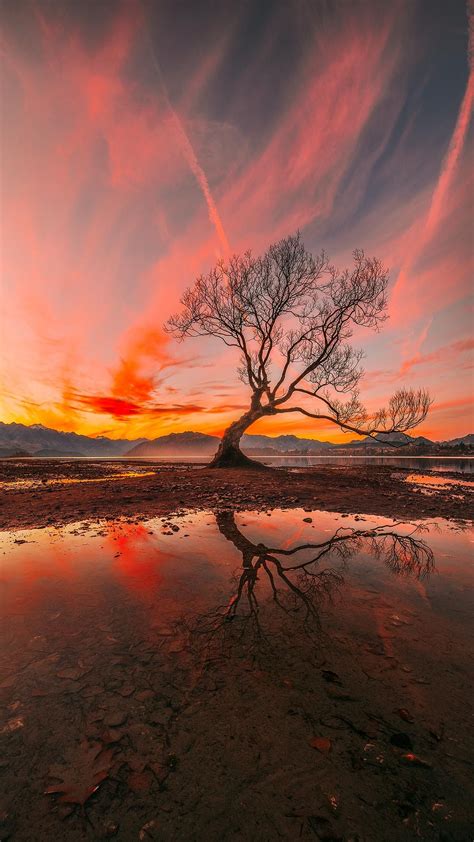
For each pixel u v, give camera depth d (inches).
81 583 166.2
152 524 297.7
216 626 126.0
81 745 74.6
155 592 155.9
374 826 58.0
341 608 140.6
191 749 73.3
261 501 420.8
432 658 106.4
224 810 60.9
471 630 123.7
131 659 106.3
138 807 61.4
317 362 887.7
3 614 136.0
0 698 89.6
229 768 68.8
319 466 1494.8
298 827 58.0
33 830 57.7
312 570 185.0
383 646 112.9
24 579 171.8
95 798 63.2
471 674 98.7
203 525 293.3
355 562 199.2
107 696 90.0
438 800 62.1
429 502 428.8
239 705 85.9
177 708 85.3
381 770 67.9
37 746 74.4
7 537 254.2
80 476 866.1
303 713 83.1
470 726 79.2
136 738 76.4
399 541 247.1
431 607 142.0
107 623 128.7
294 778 66.7
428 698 88.5
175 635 119.9
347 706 85.4
